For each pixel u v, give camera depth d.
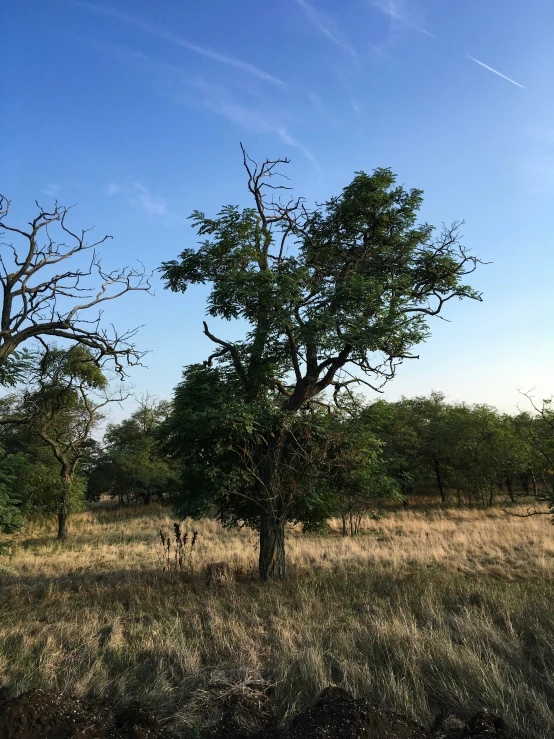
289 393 13.80
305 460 12.40
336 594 9.69
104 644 6.69
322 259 13.84
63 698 4.39
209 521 28.19
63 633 7.13
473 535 20.14
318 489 13.15
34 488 23.05
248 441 12.59
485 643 6.27
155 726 4.31
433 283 13.89
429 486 46.91
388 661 5.71
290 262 12.88
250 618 7.89
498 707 4.62
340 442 12.99
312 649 5.79
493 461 33.00
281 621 7.50
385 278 13.45
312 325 11.40
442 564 14.37
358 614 8.05
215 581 10.80
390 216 13.66
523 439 33.78
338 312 11.79
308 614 8.02
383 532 23.41
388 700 4.87
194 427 11.68
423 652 5.75
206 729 4.41
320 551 16.94
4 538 23.83
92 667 5.71
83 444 29.23
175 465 38.75
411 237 13.77
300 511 13.27
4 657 6.11
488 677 5.07
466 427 34.44
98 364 13.66
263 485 12.24
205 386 12.55
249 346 12.87
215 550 17.88
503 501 37.62
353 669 5.41
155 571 13.30
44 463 25.70
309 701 4.94
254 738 4.25
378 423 14.61
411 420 39.41
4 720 3.93
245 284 11.68
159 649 6.30
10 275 11.77
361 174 13.48
